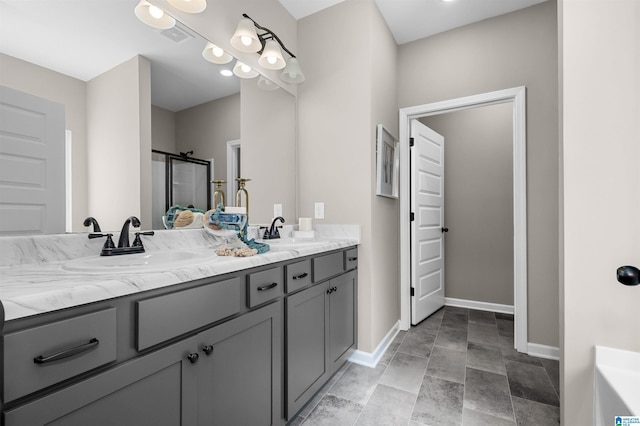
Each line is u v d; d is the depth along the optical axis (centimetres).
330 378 172
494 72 228
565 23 109
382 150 214
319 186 219
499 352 213
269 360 119
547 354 205
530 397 159
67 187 104
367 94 201
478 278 317
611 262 102
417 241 271
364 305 200
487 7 219
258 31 190
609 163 103
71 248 104
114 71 120
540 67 212
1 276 76
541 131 211
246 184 186
